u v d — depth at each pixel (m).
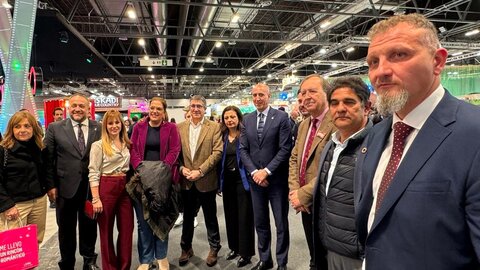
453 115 0.77
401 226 0.77
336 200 1.45
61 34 7.14
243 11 8.99
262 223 2.54
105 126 2.39
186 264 2.76
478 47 10.97
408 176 0.78
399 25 0.82
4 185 2.22
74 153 2.46
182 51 14.73
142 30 10.70
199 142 2.72
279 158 2.38
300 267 2.65
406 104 0.85
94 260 2.64
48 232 3.70
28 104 3.37
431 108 0.82
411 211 0.75
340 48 10.77
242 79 20.72
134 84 24.59
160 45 11.57
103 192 2.34
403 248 0.76
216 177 2.80
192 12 9.65
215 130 2.78
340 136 1.57
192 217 2.82
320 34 10.48
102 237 2.37
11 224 2.19
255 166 2.48
